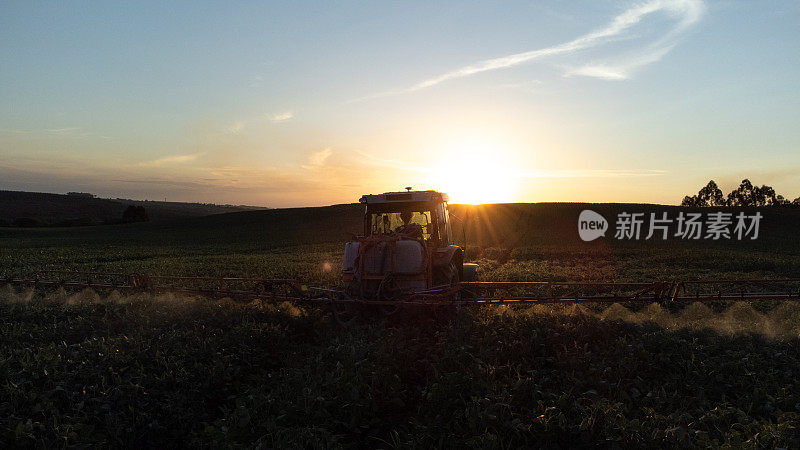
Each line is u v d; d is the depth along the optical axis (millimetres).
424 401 6043
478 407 5277
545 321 8367
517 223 55719
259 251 39031
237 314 9156
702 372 6469
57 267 24422
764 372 6398
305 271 21141
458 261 11742
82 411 5215
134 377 5984
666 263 24859
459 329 8000
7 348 7219
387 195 10469
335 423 5453
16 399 5242
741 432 5020
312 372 6605
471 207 68625
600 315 9414
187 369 6520
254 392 5984
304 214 78625
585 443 4699
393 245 9453
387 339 7762
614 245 36594
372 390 6172
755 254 29406
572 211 64438
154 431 5254
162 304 9906
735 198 149250
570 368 6676
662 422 5039
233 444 4727
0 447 4535
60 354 6734
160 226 78562
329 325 9070
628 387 6109
